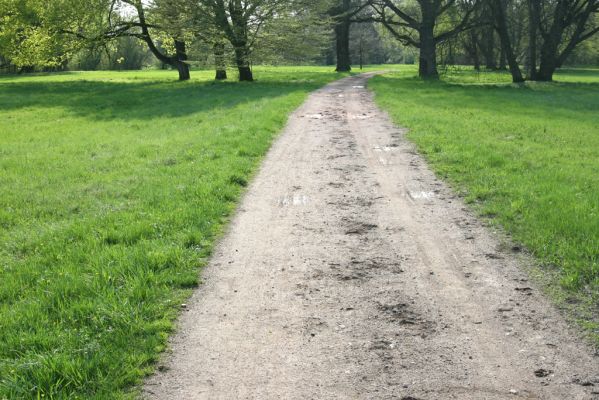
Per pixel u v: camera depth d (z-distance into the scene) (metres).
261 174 10.48
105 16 39.06
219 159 11.31
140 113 22.72
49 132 18.09
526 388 3.88
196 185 9.16
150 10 35.16
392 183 9.68
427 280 5.72
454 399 3.75
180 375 4.07
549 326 4.73
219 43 35.78
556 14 39.84
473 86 33.78
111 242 6.84
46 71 81.69
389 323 4.83
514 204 7.91
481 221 7.54
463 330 4.69
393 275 5.86
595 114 20.39
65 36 37.97
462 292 5.42
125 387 3.92
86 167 11.58
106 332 4.55
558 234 6.71
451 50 54.19
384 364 4.18
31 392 3.79
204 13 33.97
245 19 34.88
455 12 45.59
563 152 11.90
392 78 42.31
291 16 35.72
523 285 5.55
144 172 10.62
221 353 4.36
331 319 4.91
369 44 97.44
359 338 4.57
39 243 6.87
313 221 7.68
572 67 88.62
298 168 10.94
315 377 4.03
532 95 28.23
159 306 5.08
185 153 12.08
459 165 10.70
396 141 13.65
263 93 26.86
